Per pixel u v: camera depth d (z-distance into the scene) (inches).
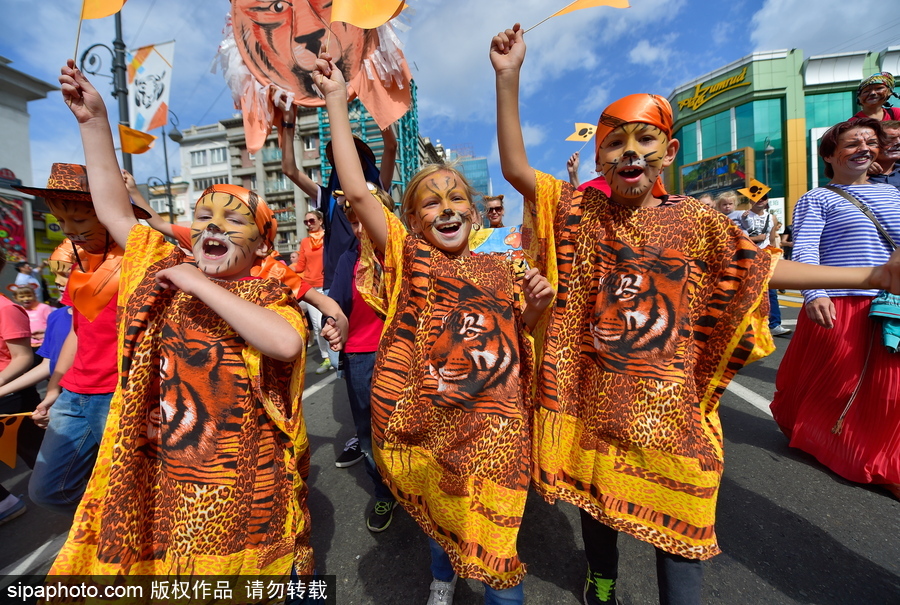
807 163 936.3
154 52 102.2
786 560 73.5
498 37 58.7
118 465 51.9
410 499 61.3
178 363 53.9
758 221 246.1
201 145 1237.7
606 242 60.7
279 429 56.3
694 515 52.1
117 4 56.4
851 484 94.7
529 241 66.9
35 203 422.3
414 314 61.4
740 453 111.4
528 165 63.6
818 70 925.2
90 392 72.5
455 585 72.1
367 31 76.1
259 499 52.7
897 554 73.8
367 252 65.7
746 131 983.0
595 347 59.8
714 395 60.5
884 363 88.8
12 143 550.3
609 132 56.9
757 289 56.2
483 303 60.1
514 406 58.3
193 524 50.7
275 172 1222.9
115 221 63.5
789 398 113.4
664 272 57.4
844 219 93.2
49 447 72.3
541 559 77.8
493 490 55.2
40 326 157.6
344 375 91.8
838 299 97.5
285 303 57.7
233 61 79.9
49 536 94.9
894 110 127.4
